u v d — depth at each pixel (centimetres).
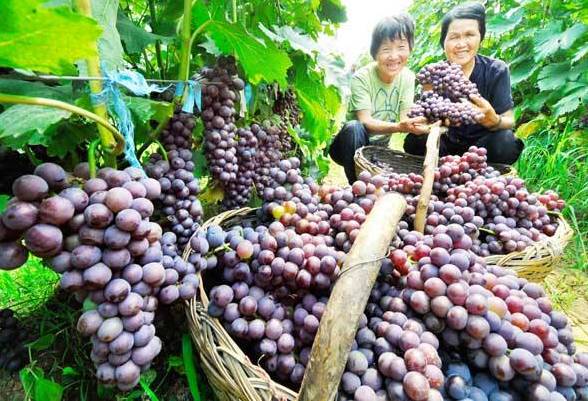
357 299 70
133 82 80
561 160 255
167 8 133
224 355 78
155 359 104
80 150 118
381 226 81
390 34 234
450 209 133
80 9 73
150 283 71
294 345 89
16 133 63
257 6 157
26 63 58
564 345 84
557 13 346
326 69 147
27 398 90
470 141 233
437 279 82
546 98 328
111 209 65
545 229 146
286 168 130
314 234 111
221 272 103
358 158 192
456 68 198
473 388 75
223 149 121
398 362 73
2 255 63
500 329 77
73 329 108
